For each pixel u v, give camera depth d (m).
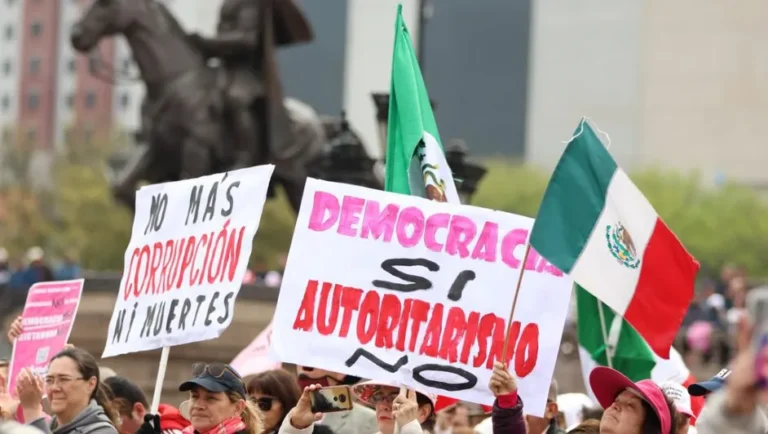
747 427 6.40
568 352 32.06
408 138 11.45
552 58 113.81
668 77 109.44
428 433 10.65
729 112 107.19
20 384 9.42
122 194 25.39
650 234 10.07
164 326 10.05
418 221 9.93
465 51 118.62
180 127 25.00
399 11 11.73
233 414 9.24
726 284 38.12
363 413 10.94
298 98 112.00
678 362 12.80
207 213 10.07
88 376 9.91
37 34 121.62
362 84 110.00
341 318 9.80
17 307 28.88
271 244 73.25
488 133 118.75
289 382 10.92
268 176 9.87
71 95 120.25
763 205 96.50
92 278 22.91
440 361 9.80
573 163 10.02
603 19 111.75
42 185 90.88
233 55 25.64
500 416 9.02
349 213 9.91
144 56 25.23
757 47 106.88
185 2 104.81
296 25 25.89
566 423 12.76
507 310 9.88
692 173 98.25
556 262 9.79
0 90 122.75
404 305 9.84
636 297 10.04
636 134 110.25
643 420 8.70
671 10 109.31
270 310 22.77
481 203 97.56
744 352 5.61
